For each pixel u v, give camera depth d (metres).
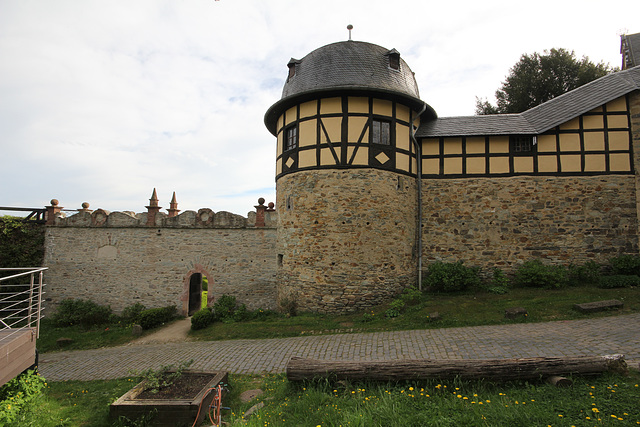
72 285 14.46
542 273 10.49
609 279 10.08
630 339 6.31
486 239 11.82
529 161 11.73
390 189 10.95
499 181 11.85
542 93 19.06
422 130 12.25
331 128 10.80
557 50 19.31
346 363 5.07
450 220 12.02
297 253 11.11
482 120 12.38
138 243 14.28
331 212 10.65
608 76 11.83
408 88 11.45
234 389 5.89
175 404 4.78
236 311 12.62
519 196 11.71
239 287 13.63
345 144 10.69
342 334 8.80
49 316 14.38
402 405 4.10
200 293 15.72
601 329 7.04
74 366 8.68
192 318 11.45
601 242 11.20
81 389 6.73
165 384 5.53
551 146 11.65
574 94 11.89
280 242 12.03
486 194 11.91
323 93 10.78
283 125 12.05
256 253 13.66
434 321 8.77
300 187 11.16
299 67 11.95
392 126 11.15
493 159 11.93
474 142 12.07
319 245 10.70
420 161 12.20
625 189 11.18
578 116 11.52
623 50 15.59
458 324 8.45
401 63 12.19
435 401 4.23
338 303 10.38
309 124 11.09
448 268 11.12
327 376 4.99
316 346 7.99
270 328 9.95
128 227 14.37
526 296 9.92
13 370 5.12
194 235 14.02
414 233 11.84
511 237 11.68
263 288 13.52
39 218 14.90
